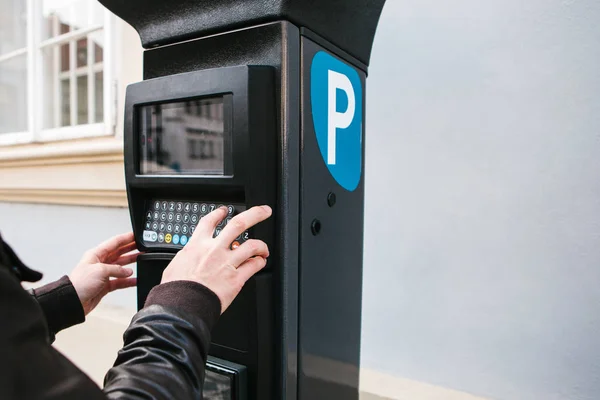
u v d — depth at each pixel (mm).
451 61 1312
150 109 819
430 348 1385
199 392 523
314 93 781
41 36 2547
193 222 792
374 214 1454
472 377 1323
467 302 1321
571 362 1189
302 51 748
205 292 570
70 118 2660
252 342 736
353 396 951
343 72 871
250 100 689
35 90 2533
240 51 756
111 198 2029
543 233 1209
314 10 750
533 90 1206
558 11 1168
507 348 1271
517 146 1232
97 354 2006
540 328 1224
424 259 1379
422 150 1366
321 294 822
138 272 853
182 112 785
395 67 1396
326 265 833
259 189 709
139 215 852
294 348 761
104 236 2105
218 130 742
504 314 1270
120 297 2119
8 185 2504
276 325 745
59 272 2324
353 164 917
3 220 2631
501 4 1235
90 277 842
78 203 2180
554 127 1185
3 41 3111
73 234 2236
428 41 1342
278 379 751
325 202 824
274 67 723
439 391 1348
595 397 1165
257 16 726
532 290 1229
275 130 726
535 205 1216
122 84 1986
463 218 1315
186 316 539
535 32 1197
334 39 831
